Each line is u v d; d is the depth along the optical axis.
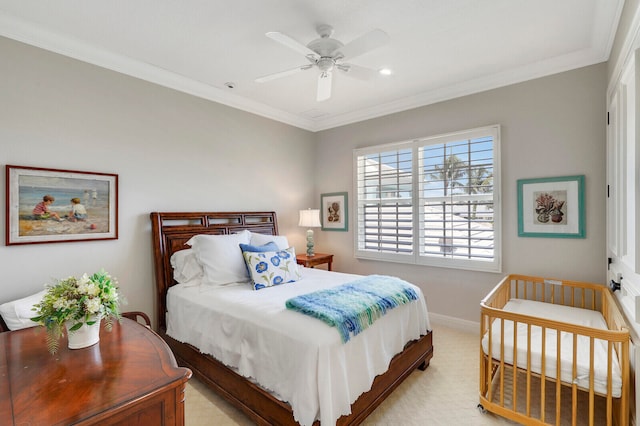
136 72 2.78
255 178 3.85
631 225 1.65
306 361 1.60
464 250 3.31
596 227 2.59
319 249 4.62
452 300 3.42
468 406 2.07
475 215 3.22
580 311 2.43
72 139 2.44
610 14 2.01
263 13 2.06
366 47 1.98
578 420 1.87
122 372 1.16
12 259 2.17
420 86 3.27
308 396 1.55
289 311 1.94
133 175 2.79
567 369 1.70
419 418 1.95
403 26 2.21
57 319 1.31
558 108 2.75
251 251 2.81
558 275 2.77
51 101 2.34
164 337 2.75
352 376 1.76
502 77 2.97
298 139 4.43
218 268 2.66
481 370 2.04
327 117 4.34
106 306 1.45
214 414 2.02
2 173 2.13
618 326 1.71
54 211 2.34
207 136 3.35
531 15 2.08
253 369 1.88
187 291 2.59
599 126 2.57
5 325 1.92
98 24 2.18
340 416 1.66
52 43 2.32
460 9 2.02
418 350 2.45
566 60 2.66
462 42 2.42
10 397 1.01
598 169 2.57
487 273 3.17
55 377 1.13
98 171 2.58
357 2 1.95
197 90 3.22
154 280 2.92
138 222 2.82
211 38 2.37
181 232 3.04
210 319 2.22
